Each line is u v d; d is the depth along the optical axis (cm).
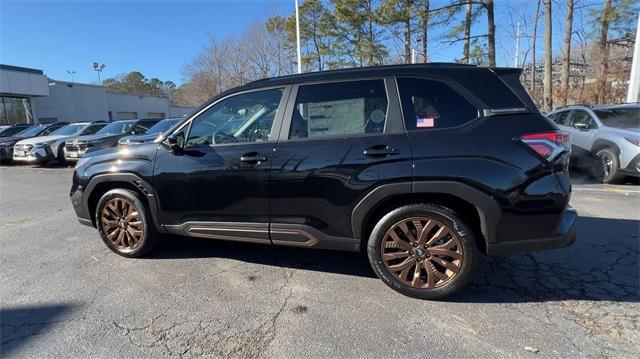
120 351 243
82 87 3491
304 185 309
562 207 274
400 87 300
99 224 398
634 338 244
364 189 292
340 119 309
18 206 673
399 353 235
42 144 1259
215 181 335
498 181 271
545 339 245
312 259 386
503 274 339
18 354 242
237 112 338
